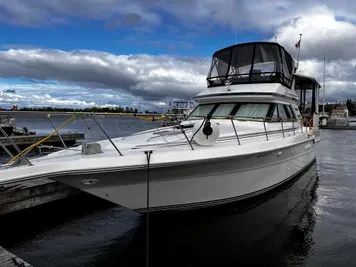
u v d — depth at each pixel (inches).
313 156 408.5
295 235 189.5
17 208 239.6
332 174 383.9
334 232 195.2
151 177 161.6
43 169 134.0
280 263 158.6
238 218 211.5
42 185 255.1
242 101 266.2
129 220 241.0
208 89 294.2
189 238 183.9
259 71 272.7
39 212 254.5
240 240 181.6
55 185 264.2
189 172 169.6
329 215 225.6
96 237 209.8
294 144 256.7
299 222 209.3
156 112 217.2
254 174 210.4
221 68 292.0
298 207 240.8
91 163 143.9
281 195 267.7
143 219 204.8
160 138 208.7
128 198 165.8
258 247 174.2
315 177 362.0
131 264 167.2
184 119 281.9
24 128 815.7
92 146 165.2
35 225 235.3
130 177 156.9
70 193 275.6
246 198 214.2
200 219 197.9
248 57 278.1
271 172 233.5
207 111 278.7
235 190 199.5
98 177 150.0
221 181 187.8
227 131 222.8
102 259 176.7
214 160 168.4
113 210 265.6
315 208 240.5
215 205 196.1
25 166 132.9
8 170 125.4
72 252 188.5
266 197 241.8
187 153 162.4
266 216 217.6
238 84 277.1
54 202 264.2
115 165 146.3
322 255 166.2
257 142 200.5
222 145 189.3
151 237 186.2
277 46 277.6
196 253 169.0
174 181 169.5
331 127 1711.4
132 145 192.1
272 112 253.6
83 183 151.3
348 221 214.5
